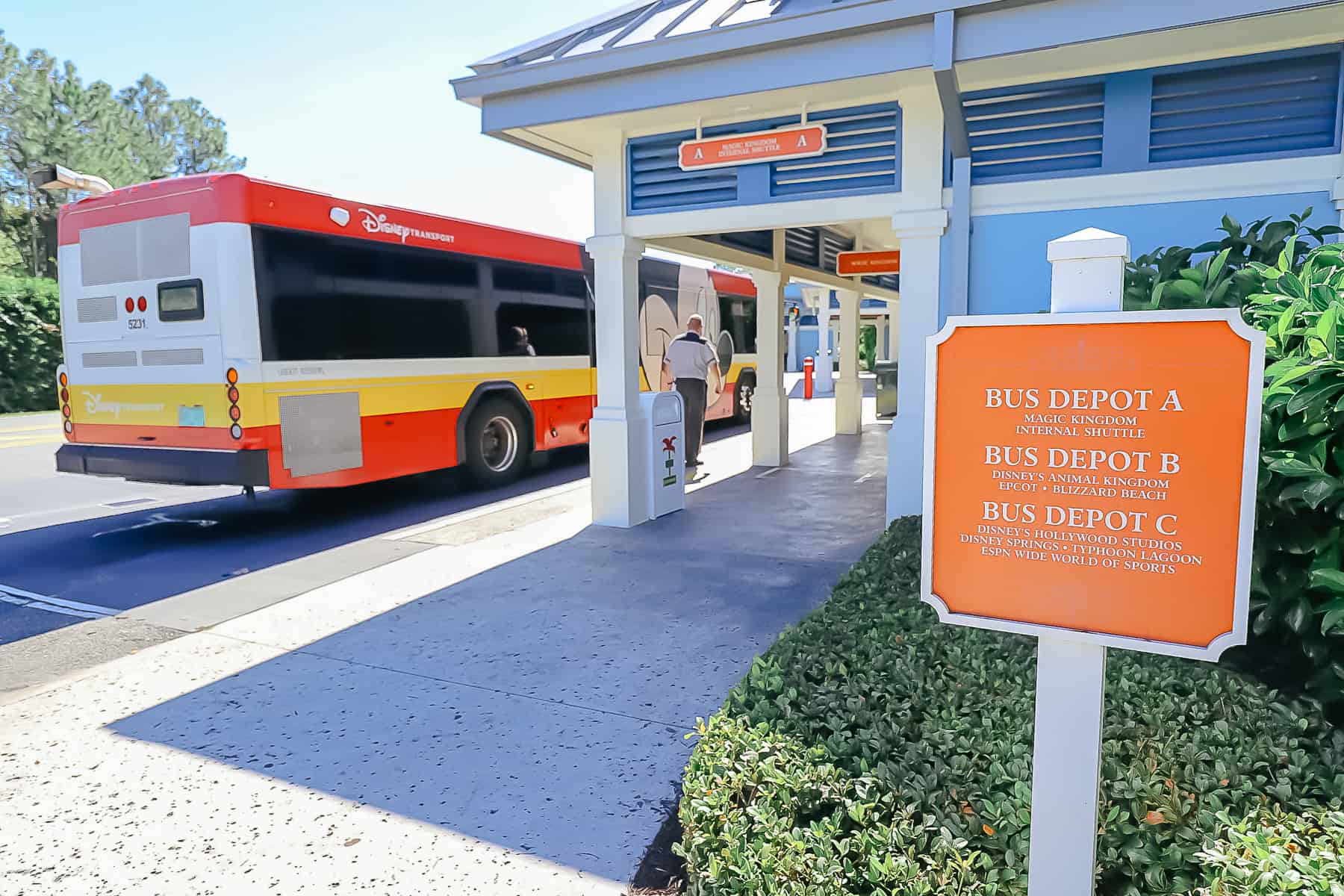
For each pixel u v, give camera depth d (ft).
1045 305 17.42
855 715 8.91
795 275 36.83
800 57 16.26
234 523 25.79
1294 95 15.24
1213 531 5.29
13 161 107.14
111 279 24.50
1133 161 16.37
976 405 5.91
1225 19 13.19
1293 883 5.68
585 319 36.55
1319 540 8.36
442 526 24.84
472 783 10.05
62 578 19.60
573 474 35.53
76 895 8.16
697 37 16.70
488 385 30.96
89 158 108.58
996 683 9.52
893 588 13.38
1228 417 5.19
